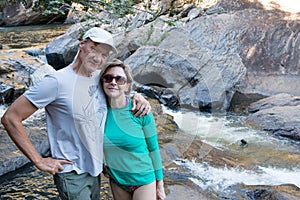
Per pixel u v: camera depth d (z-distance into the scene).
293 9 7.10
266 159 3.49
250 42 6.33
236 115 4.71
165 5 7.00
